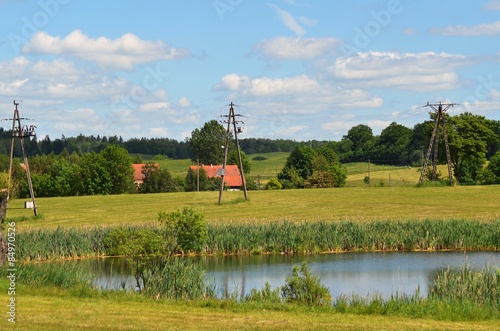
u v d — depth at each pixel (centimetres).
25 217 7538
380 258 4794
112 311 2352
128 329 2064
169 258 3275
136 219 7438
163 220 3734
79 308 2391
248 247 5162
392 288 3681
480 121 12594
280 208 8119
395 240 5203
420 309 2488
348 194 9581
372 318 2358
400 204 8231
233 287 3769
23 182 13762
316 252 5153
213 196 9975
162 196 10281
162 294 3000
